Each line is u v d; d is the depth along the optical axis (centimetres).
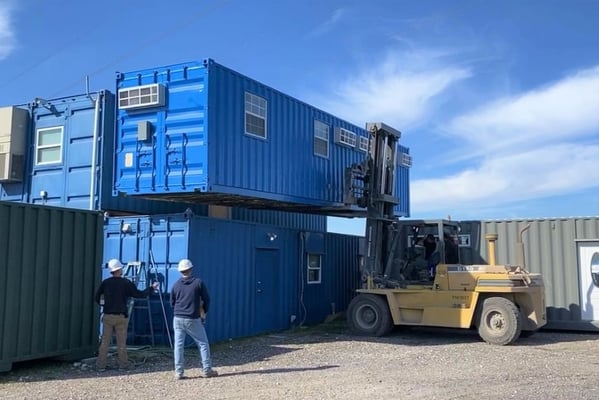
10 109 1834
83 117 1773
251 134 1491
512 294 1500
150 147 1398
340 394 873
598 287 1711
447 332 1670
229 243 1517
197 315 1020
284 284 1752
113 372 1067
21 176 1834
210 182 1327
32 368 1106
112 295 1101
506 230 1836
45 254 1111
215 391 900
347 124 2038
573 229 1753
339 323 1917
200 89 1352
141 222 1440
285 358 1216
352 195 1689
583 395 860
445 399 838
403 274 1606
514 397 848
